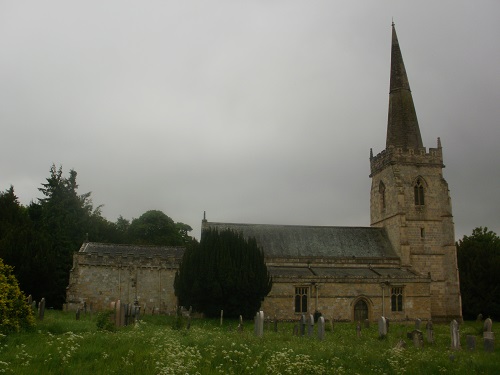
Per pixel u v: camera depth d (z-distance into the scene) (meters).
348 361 18.48
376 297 51.53
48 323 25.53
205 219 61.41
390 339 29.14
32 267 48.53
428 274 54.81
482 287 66.69
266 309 50.00
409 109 64.50
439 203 61.38
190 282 46.88
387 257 59.41
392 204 61.72
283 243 59.78
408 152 62.12
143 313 50.97
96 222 79.69
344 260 58.28
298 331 31.56
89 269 52.31
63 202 73.69
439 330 40.84
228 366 16.36
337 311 50.69
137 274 53.25
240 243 47.84
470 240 76.88
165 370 14.06
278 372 15.58
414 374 17.53
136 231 93.44
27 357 15.55
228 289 45.88
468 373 17.59
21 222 57.69
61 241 64.25
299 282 50.72
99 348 17.38
